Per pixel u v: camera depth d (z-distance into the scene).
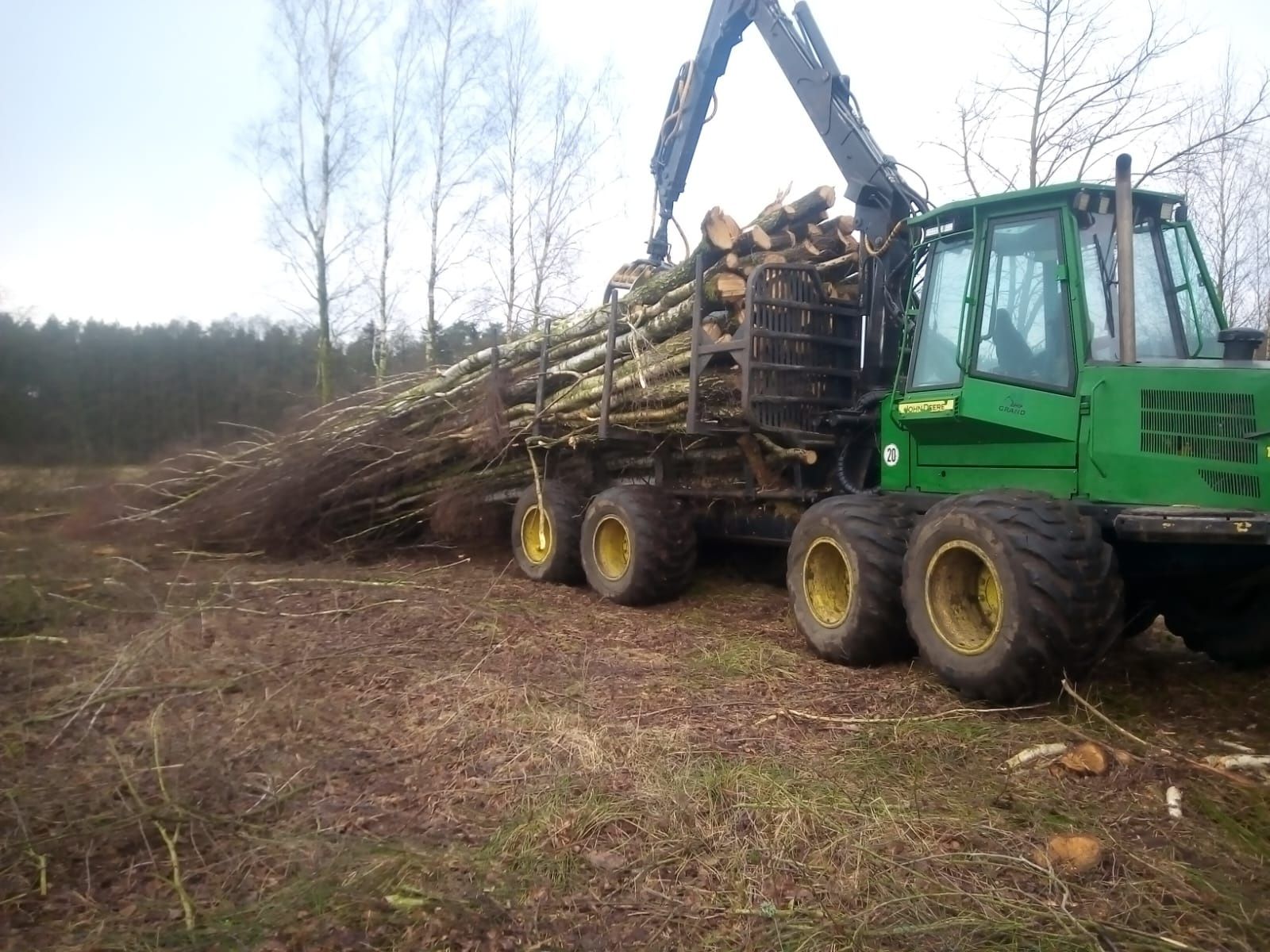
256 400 24.73
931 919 2.96
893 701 5.02
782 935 2.89
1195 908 3.05
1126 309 4.89
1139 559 5.11
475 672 5.51
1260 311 13.52
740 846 3.39
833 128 7.51
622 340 7.86
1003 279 5.35
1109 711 4.86
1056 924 2.93
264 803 3.78
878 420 6.61
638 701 5.00
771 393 6.69
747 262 6.97
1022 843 3.43
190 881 3.24
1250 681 5.43
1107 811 3.71
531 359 9.24
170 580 8.31
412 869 3.25
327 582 8.22
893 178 7.17
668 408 7.34
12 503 12.49
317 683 5.32
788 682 5.39
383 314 21.06
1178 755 4.17
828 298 7.05
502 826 3.57
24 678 5.45
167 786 3.90
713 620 7.20
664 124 9.50
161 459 12.20
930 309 5.84
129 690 5.12
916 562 5.20
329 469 10.12
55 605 7.05
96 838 3.50
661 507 7.82
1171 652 6.20
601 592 8.05
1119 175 4.87
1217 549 4.83
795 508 7.15
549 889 3.15
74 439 25.23
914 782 3.95
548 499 8.91
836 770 4.06
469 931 2.91
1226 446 4.56
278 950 2.82
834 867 3.28
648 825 3.53
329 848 3.40
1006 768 4.10
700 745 4.32
